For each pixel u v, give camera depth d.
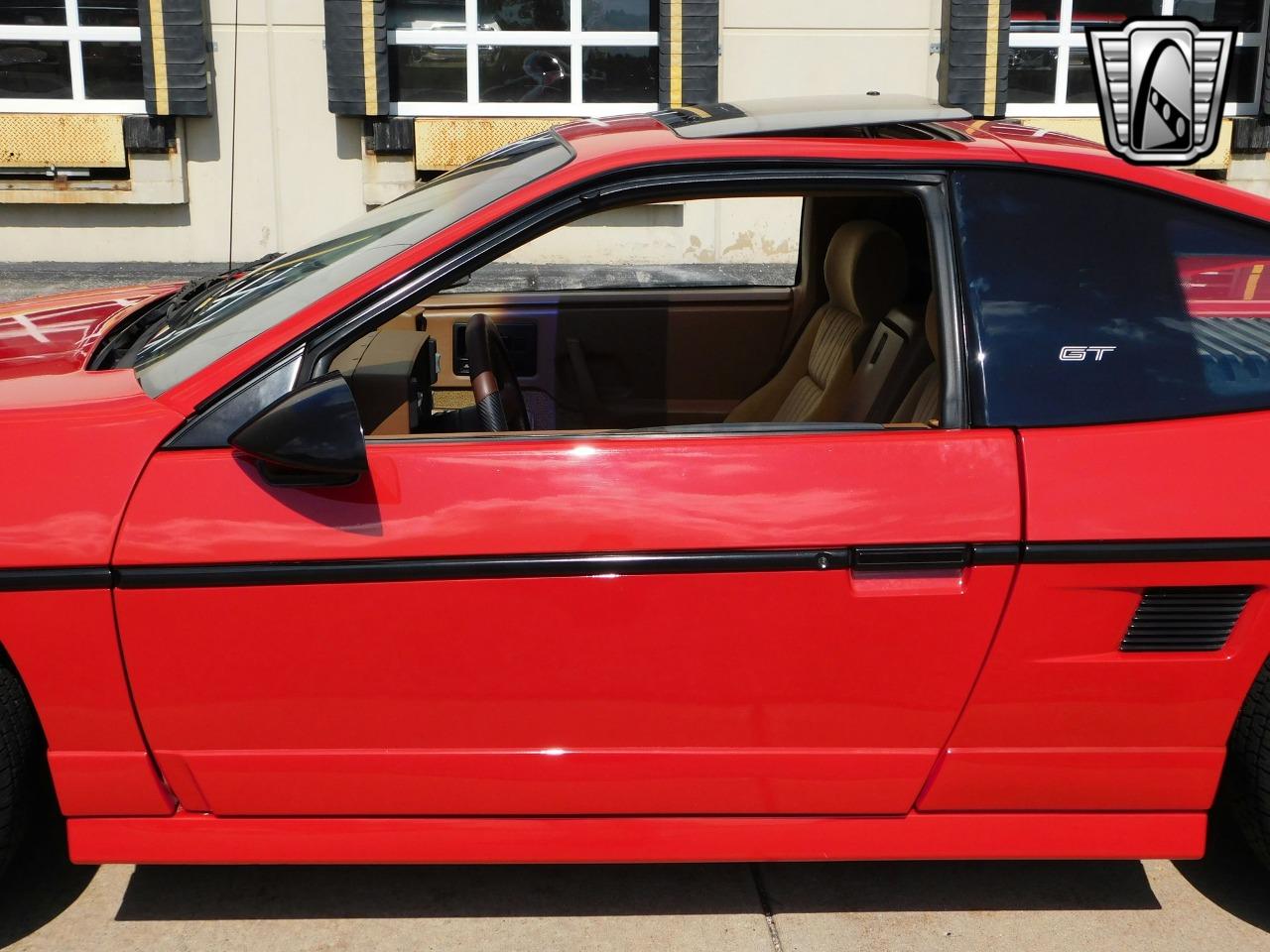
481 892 2.54
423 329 3.31
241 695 2.15
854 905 2.51
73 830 2.23
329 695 2.15
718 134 2.33
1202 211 2.27
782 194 2.24
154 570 2.08
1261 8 8.30
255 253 8.30
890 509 2.11
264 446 2.02
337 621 2.11
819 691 2.18
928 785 2.26
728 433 2.18
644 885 2.56
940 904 2.52
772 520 2.11
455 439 2.17
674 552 2.10
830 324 3.02
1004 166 2.25
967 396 2.18
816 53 8.12
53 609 2.09
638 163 2.23
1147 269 2.23
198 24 7.84
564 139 2.57
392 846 2.26
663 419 3.48
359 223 2.77
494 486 2.12
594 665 2.15
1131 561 2.13
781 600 2.12
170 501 2.09
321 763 2.20
